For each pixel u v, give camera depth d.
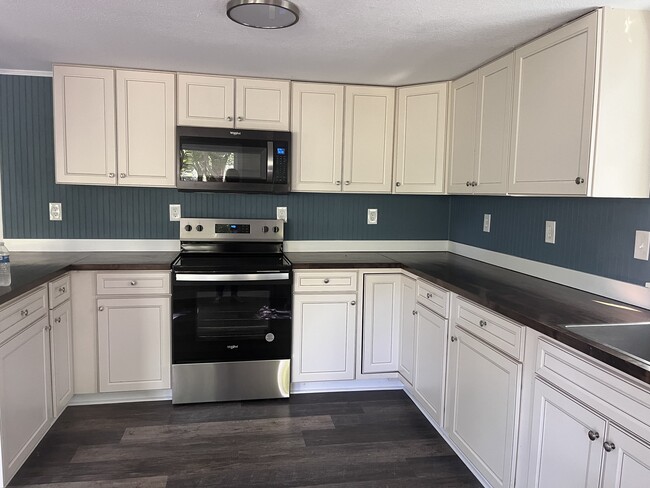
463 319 2.22
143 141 2.94
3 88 3.01
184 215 3.29
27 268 2.49
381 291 3.04
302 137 3.14
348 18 2.01
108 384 2.78
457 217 3.54
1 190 3.07
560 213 2.41
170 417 2.70
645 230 1.92
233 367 2.86
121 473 2.15
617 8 1.78
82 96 2.84
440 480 2.16
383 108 3.22
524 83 2.22
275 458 2.31
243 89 3.01
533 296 2.08
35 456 2.26
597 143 1.79
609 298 2.06
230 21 2.08
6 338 1.94
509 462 1.83
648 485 1.24
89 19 2.08
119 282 2.73
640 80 1.81
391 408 2.88
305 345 2.98
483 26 2.06
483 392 2.04
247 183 3.01
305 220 3.46
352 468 2.24
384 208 3.58
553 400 1.60
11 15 2.04
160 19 2.07
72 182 2.88
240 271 2.78
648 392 1.24
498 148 2.45
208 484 2.09
